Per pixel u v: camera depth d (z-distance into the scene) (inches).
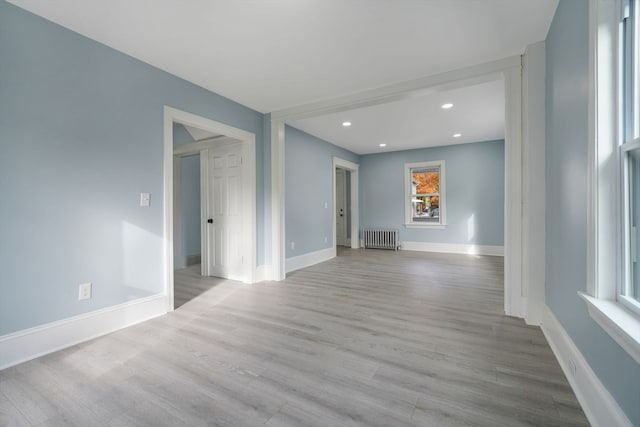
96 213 91.1
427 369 70.6
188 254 208.1
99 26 84.8
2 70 73.3
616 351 45.0
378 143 244.2
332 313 109.5
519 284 103.6
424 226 269.3
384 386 63.9
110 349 81.7
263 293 136.4
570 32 68.1
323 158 230.2
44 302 80.0
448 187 257.6
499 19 83.5
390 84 125.5
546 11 80.4
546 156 93.5
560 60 76.5
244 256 157.9
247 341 86.4
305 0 74.9
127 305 98.7
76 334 85.6
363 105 137.0
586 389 54.9
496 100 147.3
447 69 112.5
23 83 76.7
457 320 101.5
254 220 156.0
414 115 170.4
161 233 110.0
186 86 120.3
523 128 100.8
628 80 48.8
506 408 56.4
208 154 172.2
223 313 110.2
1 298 72.9
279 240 160.6
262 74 116.0
